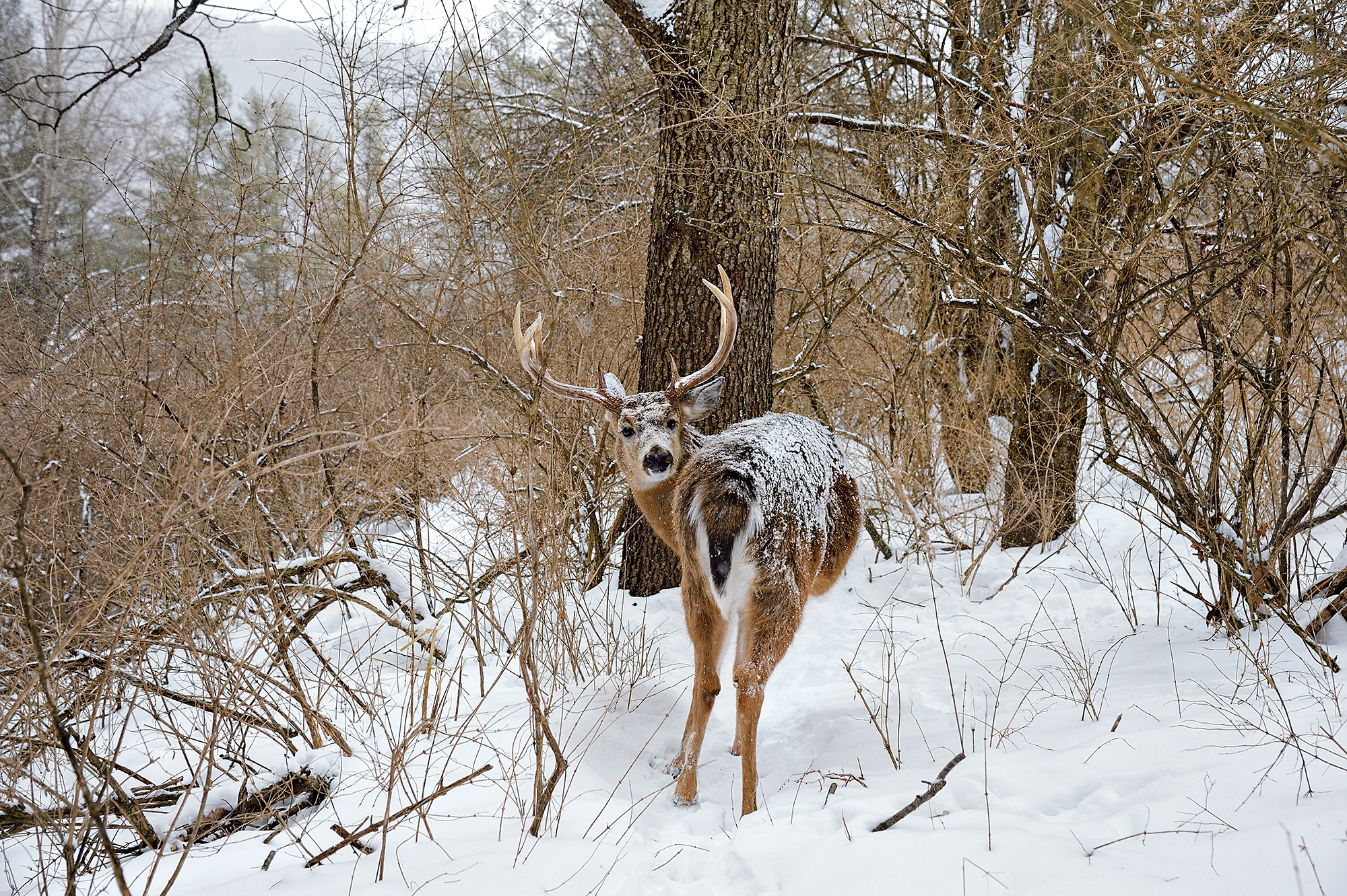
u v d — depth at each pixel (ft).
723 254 17.99
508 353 18.69
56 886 10.03
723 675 15.33
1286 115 12.64
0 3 47.01
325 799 11.68
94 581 12.72
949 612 17.65
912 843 9.18
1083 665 13.94
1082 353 15.30
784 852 9.51
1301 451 13.83
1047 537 19.53
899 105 22.67
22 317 17.75
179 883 9.95
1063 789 10.01
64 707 11.92
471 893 9.06
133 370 14.83
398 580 16.08
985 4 20.47
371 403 16.29
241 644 16.02
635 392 21.27
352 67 15.39
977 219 19.42
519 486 16.88
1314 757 9.25
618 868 9.59
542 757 11.03
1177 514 14.21
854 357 24.73
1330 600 12.98
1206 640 14.08
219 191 18.54
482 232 18.67
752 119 17.34
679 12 17.69
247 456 10.38
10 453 12.98
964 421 20.53
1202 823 8.63
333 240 16.21
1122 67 15.47
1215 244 15.53
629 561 19.43
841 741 12.73
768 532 12.30
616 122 20.72
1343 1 13.20
